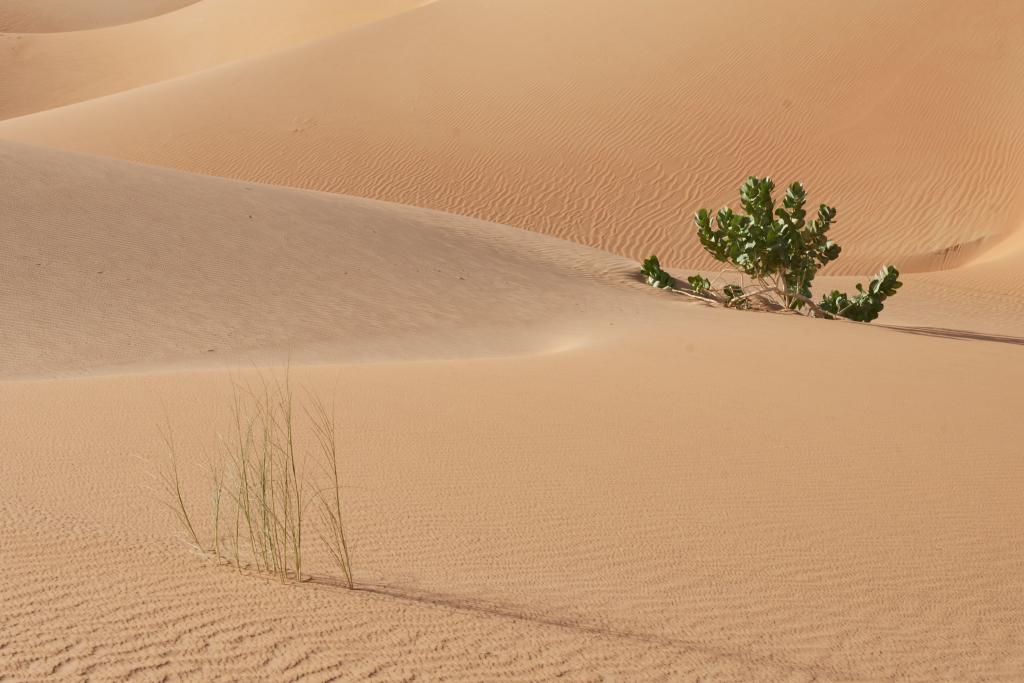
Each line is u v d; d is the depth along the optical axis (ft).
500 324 65.16
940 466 24.61
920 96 124.47
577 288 76.95
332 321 61.36
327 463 22.77
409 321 63.31
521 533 18.15
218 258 68.03
